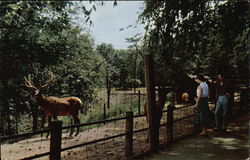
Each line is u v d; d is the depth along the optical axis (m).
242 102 14.02
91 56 25.03
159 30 8.98
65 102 10.74
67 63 21.22
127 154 6.37
